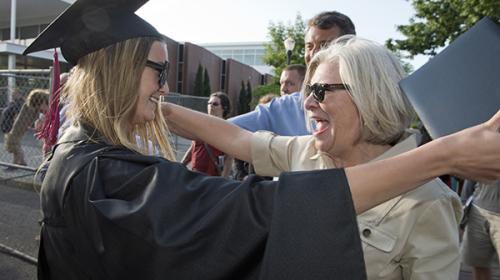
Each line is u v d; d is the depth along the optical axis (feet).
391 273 4.17
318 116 4.58
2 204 19.06
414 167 2.71
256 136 5.98
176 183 3.20
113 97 3.89
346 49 4.32
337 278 2.58
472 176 2.69
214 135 6.06
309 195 2.77
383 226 4.11
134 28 3.94
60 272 3.66
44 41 4.61
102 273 3.30
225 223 2.91
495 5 36.04
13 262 13.64
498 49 3.11
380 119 4.23
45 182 3.77
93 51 3.92
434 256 4.00
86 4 3.89
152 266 2.95
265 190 2.96
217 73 125.90
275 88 75.00
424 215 4.04
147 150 4.16
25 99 19.92
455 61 3.25
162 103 5.91
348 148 4.58
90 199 3.26
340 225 2.67
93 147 3.72
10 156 20.86
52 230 3.60
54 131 8.48
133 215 3.02
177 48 104.12
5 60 75.41
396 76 4.31
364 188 2.76
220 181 3.28
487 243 11.21
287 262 2.63
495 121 2.66
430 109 3.18
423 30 45.50
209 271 2.82
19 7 80.84
